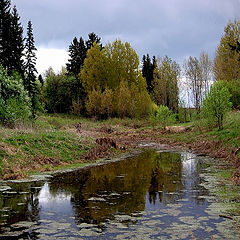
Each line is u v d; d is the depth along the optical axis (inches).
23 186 441.7
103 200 364.5
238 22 1886.1
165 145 1121.4
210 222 281.3
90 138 951.6
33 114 1357.0
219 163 654.5
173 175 531.8
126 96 2080.5
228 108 1037.2
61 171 576.7
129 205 342.3
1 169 517.7
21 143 658.8
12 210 322.7
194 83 2325.3
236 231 257.9
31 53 1536.7
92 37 2751.0
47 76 2999.5
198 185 445.7
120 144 1085.8
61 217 299.3
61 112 2554.1
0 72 1041.5
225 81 1530.5
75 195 389.4
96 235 251.4
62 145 754.8
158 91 2588.6
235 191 403.9
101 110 2119.8
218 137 917.8
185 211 317.4
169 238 243.8
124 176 527.5
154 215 304.8
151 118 1628.9
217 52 2025.1
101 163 692.7
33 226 273.0
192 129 1342.3
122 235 251.3
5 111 954.7
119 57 2436.0
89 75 2359.7
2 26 1397.6
